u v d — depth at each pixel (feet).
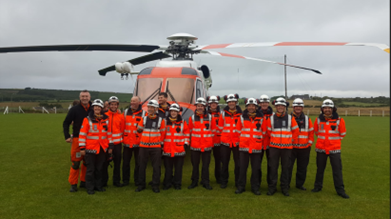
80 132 16.67
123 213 13.99
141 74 25.43
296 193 17.69
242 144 17.49
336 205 15.52
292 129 17.48
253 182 17.58
